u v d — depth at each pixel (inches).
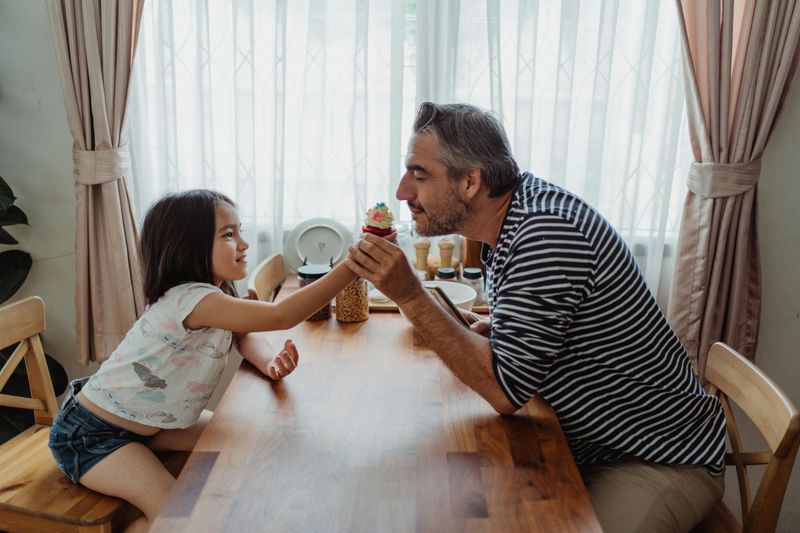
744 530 50.4
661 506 50.0
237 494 38.9
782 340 90.0
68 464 55.3
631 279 51.3
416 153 51.2
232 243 57.6
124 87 80.5
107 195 82.0
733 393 54.9
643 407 52.3
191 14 83.6
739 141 77.4
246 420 47.9
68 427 56.8
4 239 89.3
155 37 84.0
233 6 81.5
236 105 84.2
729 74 75.5
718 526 55.9
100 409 57.2
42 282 93.4
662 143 84.6
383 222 52.3
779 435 47.3
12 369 62.4
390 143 86.4
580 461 55.9
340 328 67.1
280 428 46.8
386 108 86.3
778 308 89.0
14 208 85.7
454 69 83.0
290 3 83.8
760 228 86.3
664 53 83.4
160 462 56.4
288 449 44.0
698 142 79.4
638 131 84.0
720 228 80.0
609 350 51.3
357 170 86.1
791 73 77.3
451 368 49.3
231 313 54.8
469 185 51.3
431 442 45.4
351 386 53.9
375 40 84.7
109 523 51.9
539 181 54.1
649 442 52.2
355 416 48.9
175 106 84.9
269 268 76.4
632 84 83.7
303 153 87.2
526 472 41.8
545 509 38.0
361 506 38.0
